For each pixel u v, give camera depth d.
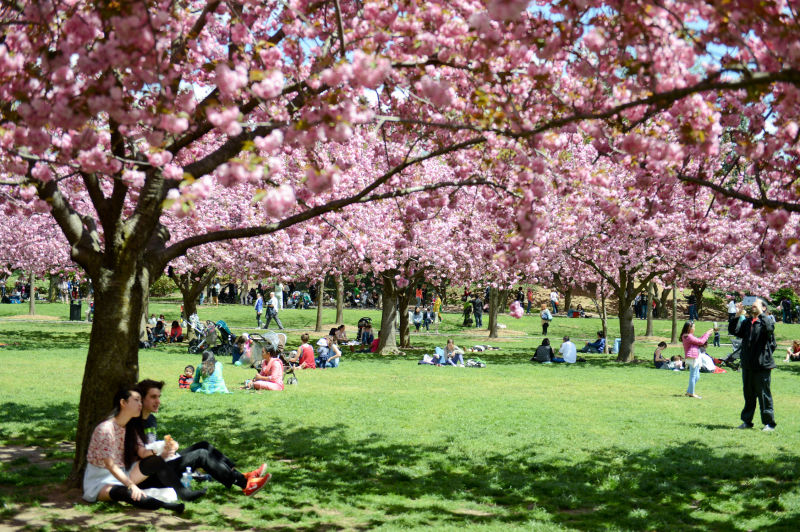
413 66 6.80
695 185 8.50
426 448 10.53
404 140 10.09
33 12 6.02
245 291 56.66
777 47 4.86
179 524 6.76
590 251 26.61
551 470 9.29
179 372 19.86
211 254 28.08
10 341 28.53
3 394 14.75
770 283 29.55
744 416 12.56
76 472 7.79
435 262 27.22
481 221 25.20
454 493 8.18
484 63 6.28
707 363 24.09
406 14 6.62
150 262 8.05
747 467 9.45
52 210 7.43
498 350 32.88
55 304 52.56
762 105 7.19
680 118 6.24
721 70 4.59
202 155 13.11
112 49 5.47
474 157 9.24
